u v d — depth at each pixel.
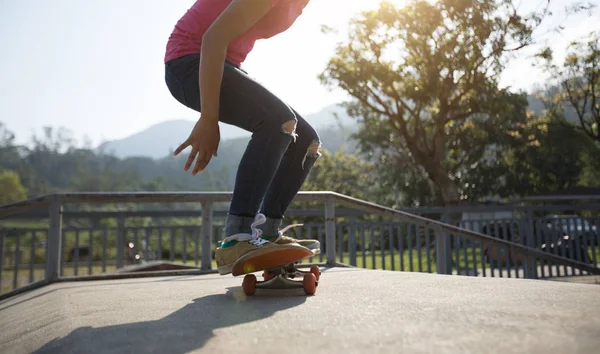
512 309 1.33
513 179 29.88
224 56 1.86
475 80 21.88
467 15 20.09
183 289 2.37
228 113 2.01
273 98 1.97
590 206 10.46
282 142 1.98
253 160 1.94
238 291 2.13
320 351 0.94
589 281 7.92
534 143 27.45
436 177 24.12
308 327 1.17
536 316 1.21
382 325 1.16
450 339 0.99
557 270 8.47
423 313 1.32
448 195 23.92
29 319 1.88
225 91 1.96
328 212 4.15
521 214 10.42
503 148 28.39
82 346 1.07
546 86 24.98
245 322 1.28
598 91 24.05
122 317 1.48
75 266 5.25
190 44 2.06
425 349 0.92
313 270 2.24
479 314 1.27
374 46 22.62
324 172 34.72
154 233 8.45
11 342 1.47
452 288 1.91
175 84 2.10
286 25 2.17
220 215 8.05
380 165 32.91
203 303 1.73
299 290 1.97
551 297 1.55
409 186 31.39
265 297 1.83
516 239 9.80
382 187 33.09
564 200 33.19
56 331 1.34
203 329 1.20
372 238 6.66
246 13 1.86
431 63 21.58
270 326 1.21
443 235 4.44
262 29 2.14
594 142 26.95
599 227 8.87
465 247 6.93
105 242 5.38
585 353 0.86
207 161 1.89
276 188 2.23
